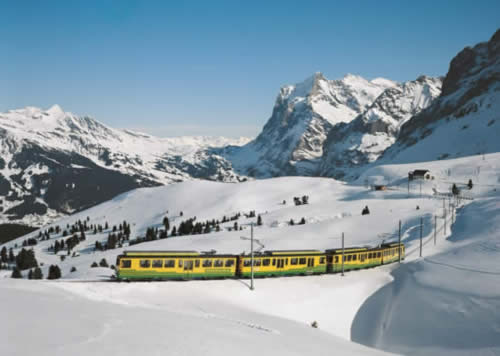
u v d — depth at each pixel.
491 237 89.56
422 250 100.06
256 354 26.11
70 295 40.88
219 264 62.38
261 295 58.84
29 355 20.67
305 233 137.50
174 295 52.28
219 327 34.22
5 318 26.81
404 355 48.31
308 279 69.06
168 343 25.36
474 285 60.94
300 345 32.50
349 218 150.62
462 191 195.62
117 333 26.34
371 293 68.94
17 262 169.00
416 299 61.53
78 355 21.42
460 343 47.72
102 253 154.25
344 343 41.47
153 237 196.25
